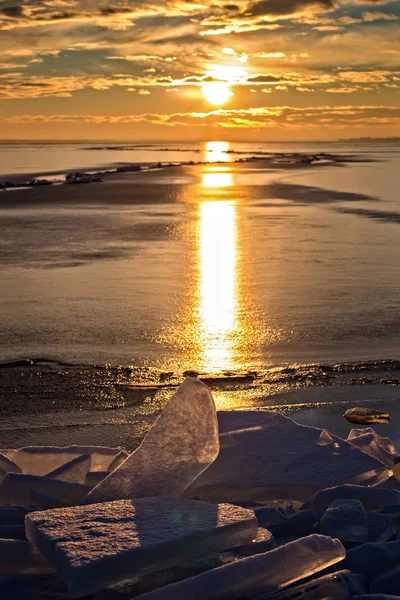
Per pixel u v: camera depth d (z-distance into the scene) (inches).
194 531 89.4
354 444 140.9
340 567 97.0
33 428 216.4
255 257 561.0
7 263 534.3
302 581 91.0
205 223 803.4
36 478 117.6
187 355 297.7
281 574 88.0
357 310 373.1
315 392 247.8
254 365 283.6
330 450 129.3
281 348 307.1
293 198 1152.2
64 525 91.5
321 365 279.6
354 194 1224.2
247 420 142.7
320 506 114.0
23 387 256.2
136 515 95.0
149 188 1401.3
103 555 83.1
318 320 352.5
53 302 397.7
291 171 2219.5
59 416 228.1
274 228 753.0
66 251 593.9
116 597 85.9
